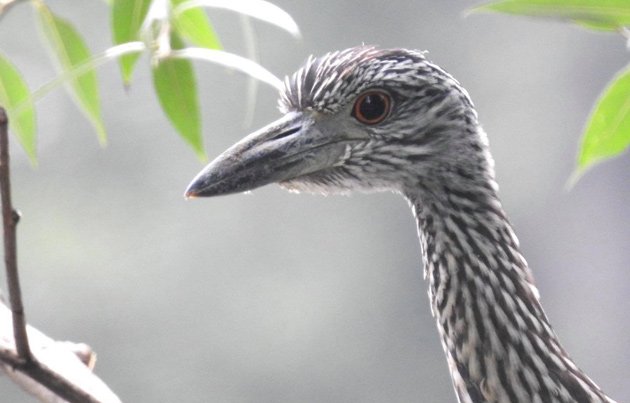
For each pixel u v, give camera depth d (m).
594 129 6.42
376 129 6.31
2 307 5.71
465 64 19.56
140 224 17.05
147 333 16.69
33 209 16.69
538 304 6.43
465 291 6.39
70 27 7.03
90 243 16.80
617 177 20.28
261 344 17.17
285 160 6.32
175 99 6.61
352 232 17.91
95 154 17.05
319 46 18.06
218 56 5.59
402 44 18.81
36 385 5.52
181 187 17.22
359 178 6.38
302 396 17.27
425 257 6.53
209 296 17.03
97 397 5.11
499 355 6.34
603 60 19.92
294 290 17.48
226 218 17.28
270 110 17.53
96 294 16.67
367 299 17.89
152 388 16.58
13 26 16.73
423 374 17.80
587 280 20.38
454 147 6.32
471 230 6.38
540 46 19.83
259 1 5.64
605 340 20.47
